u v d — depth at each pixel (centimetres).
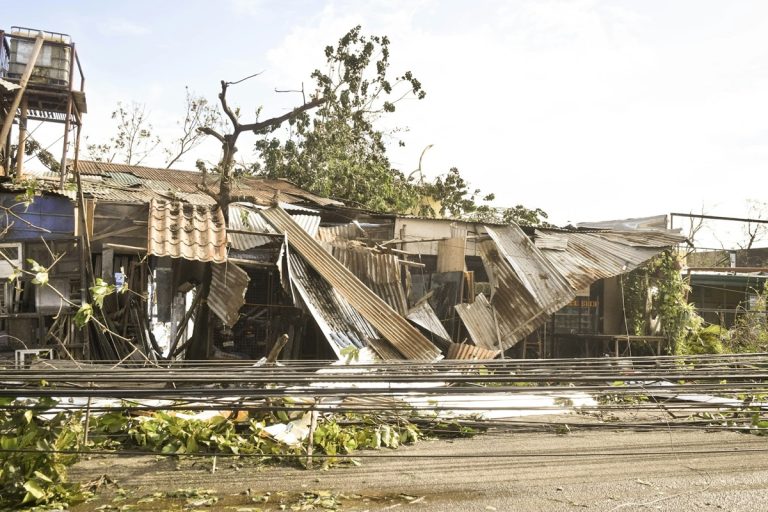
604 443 712
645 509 475
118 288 975
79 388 517
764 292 1934
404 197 2345
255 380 501
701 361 719
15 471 492
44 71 1490
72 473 561
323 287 1230
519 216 2520
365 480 550
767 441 723
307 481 545
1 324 1130
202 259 1113
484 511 468
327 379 495
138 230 1182
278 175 2259
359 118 2455
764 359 715
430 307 1343
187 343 1162
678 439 736
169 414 657
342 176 2214
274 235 1218
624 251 1667
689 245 1773
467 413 811
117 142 2872
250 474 564
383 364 641
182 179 1889
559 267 1575
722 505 485
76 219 1134
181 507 475
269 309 1323
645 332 1711
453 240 1438
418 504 485
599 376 582
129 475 557
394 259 1316
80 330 1109
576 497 503
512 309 1431
